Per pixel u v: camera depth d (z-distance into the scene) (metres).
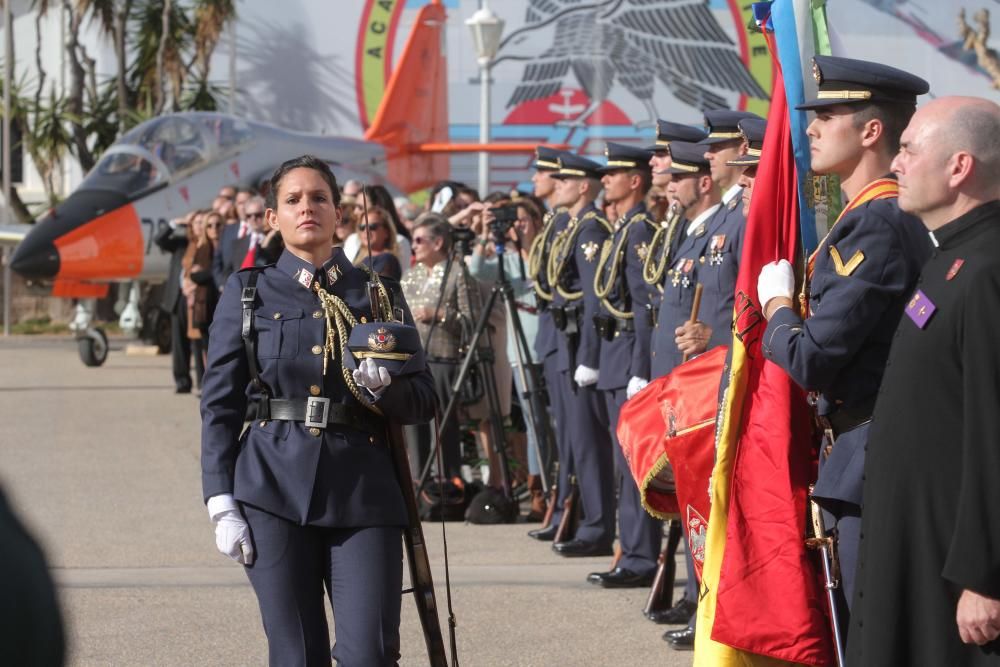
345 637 9.38
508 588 18.00
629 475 18.16
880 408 8.60
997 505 7.82
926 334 8.33
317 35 84.75
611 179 19.12
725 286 14.86
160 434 34.16
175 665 14.23
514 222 22.94
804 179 11.11
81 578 18.38
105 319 84.00
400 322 10.16
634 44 81.88
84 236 51.97
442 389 23.56
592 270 19.25
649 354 17.50
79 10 84.75
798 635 10.23
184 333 44.09
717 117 15.08
